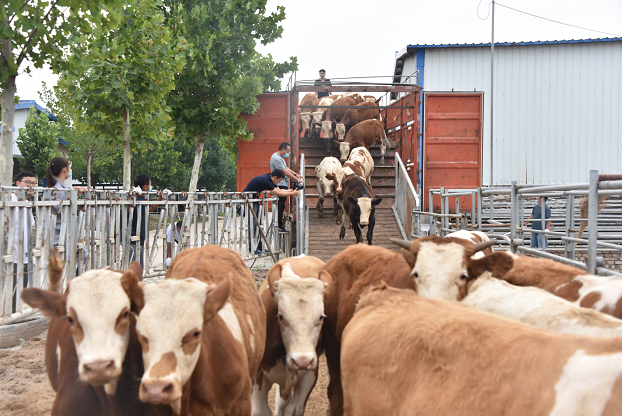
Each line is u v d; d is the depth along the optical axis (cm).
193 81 1391
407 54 1986
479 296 344
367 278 444
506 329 210
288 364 402
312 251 1037
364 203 1005
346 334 304
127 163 1134
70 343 303
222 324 328
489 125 1892
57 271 346
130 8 1063
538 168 1886
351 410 281
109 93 1062
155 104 1161
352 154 1258
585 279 399
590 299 378
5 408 455
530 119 1891
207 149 4350
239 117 1291
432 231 1087
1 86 680
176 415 275
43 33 680
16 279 618
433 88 1920
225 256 422
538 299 312
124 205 817
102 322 265
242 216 1052
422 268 371
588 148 1878
